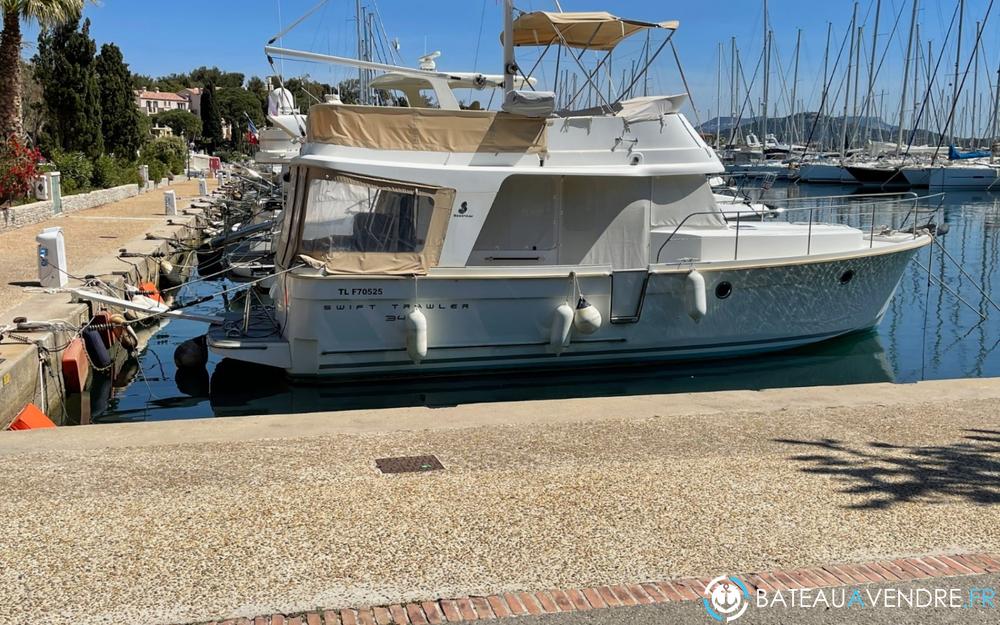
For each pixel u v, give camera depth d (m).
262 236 20.41
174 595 3.65
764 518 4.59
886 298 13.05
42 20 22.20
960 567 4.04
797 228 12.78
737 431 6.21
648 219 11.40
